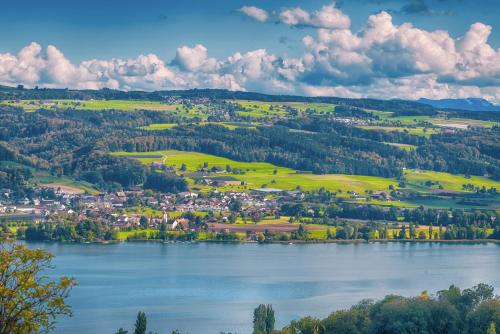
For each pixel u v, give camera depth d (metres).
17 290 99.19
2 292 97.75
